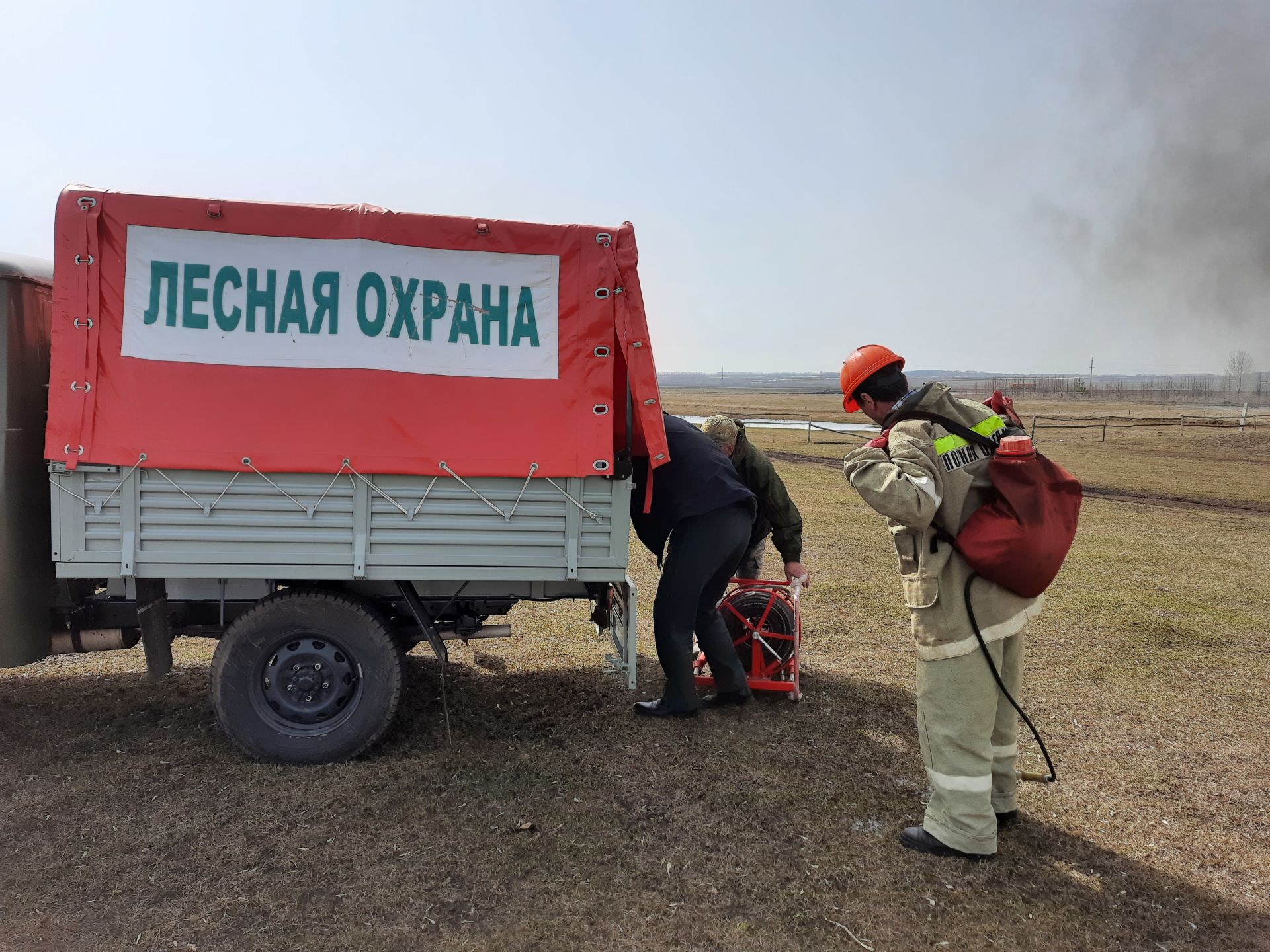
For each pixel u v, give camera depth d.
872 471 3.28
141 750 4.23
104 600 4.28
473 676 5.54
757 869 3.31
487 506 4.08
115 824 3.49
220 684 4.05
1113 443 31.55
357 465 3.95
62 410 3.78
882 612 7.45
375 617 4.12
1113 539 11.64
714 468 4.70
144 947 2.72
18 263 4.02
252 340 3.92
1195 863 3.46
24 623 4.05
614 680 5.54
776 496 5.20
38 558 4.09
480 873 3.21
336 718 4.16
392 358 3.99
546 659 5.96
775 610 5.36
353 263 3.96
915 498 3.17
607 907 3.02
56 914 2.88
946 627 3.35
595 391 4.14
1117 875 3.34
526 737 4.55
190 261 3.88
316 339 3.95
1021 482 3.22
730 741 4.56
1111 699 5.43
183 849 3.31
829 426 42.09
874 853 3.45
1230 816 3.88
